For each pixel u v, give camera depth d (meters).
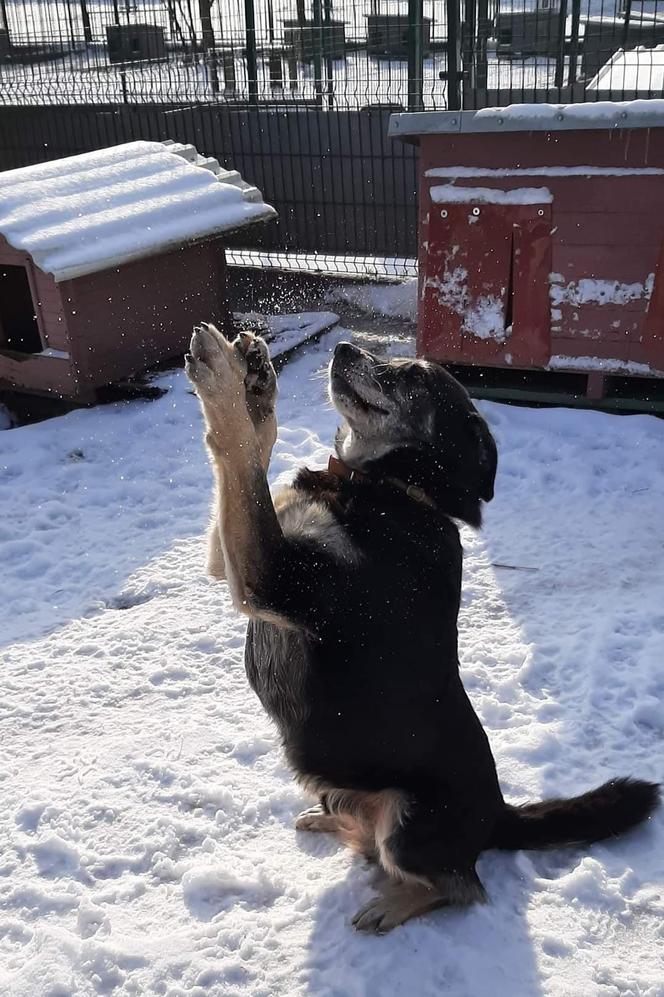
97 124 5.90
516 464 3.21
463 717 1.82
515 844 1.90
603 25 6.07
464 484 1.88
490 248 3.44
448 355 3.64
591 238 3.30
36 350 4.12
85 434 3.58
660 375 3.34
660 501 2.99
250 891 1.85
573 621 2.50
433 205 3.49
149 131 5.70
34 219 3.63
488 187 3.40
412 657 1.75
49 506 3.13
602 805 1.90
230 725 2.23
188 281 4.10
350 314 4.81
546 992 1.66
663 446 3.23
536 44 5.38
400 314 4.73
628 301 3.31
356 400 1.84
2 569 2.85
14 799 2.05
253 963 1.72
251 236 5.57
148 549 2.91
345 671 1.73
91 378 3.75
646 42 6.07
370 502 1.81
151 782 2.08
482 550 2.82
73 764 2.13
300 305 4.98
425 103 5.24
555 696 2.28
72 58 6.55
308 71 5.72
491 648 2.43
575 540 2.84
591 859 1.86
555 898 1.81
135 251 3.70
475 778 1.81
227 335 4.27
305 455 3.34
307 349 4.33
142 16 6.54
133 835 1.96
